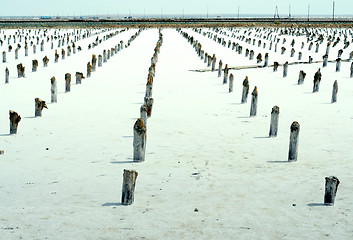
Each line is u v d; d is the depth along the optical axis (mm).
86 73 29547
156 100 19641
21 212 7621
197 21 126812
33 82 24984
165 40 63906
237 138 13258
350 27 107125
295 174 9883
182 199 8336
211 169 10305
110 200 8289
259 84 24766
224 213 7598
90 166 10523
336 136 13414
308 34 74250
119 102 19031
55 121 15352
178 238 6586
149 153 11719
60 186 9109
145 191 8812
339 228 6910
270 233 6750
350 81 25594
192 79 26719
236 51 46625
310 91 22141
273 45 56656
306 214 7512
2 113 16516
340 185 9094
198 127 14695
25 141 12750
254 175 9828
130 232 6797
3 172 10000
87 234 6715
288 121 15562
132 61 37062
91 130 14133
